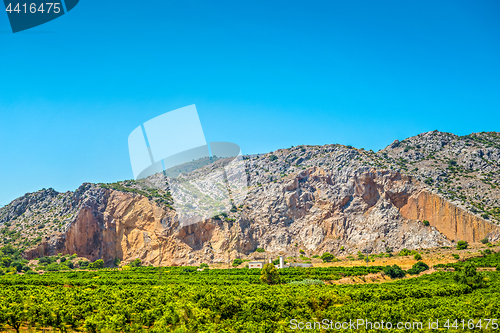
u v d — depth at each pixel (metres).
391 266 84.06
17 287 46.75
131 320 27.91
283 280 64.88
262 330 26.08
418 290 46.94
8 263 100.62
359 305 36.53
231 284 52.38
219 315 27.70
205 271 65.75
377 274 78.12
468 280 55.44
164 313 21.28
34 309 28.66
